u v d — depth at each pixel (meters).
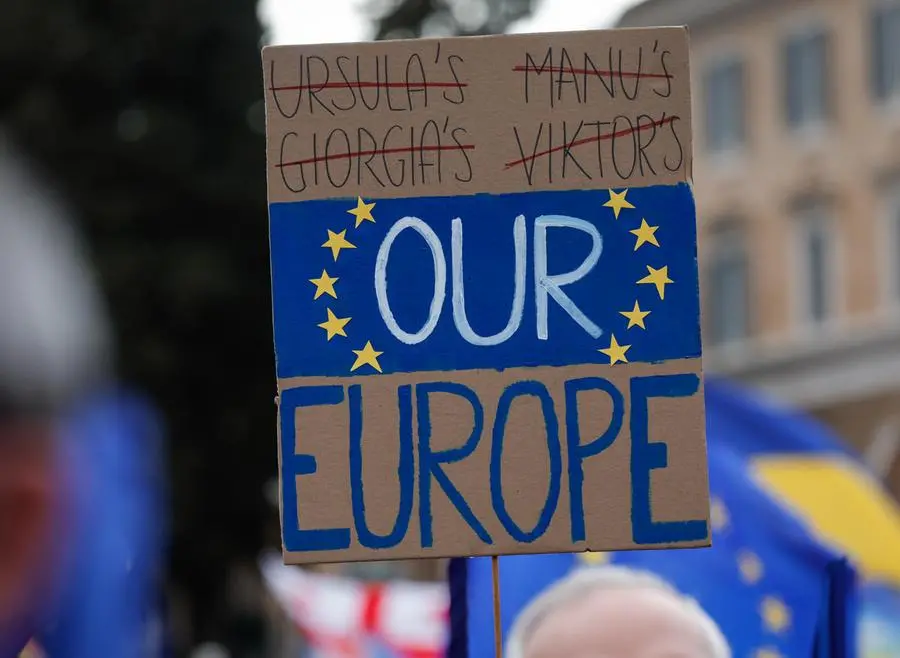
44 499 0.74
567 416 2.26
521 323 2.27
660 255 2.30
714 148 19.56
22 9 18.39
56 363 0.72
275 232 2.27
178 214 18.52
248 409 18.50
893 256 17.58
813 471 4.43
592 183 2.31
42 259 0.72
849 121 17.95
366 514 2.23
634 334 2.28
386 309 2.27
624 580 2.54
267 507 18.69
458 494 2.24
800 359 18.50
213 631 18.12
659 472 2.26
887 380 17.53
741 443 4.44
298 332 2.25
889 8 17.53
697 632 2.42
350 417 2.24
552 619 2.47
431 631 5.58
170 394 17.95
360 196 2.28
